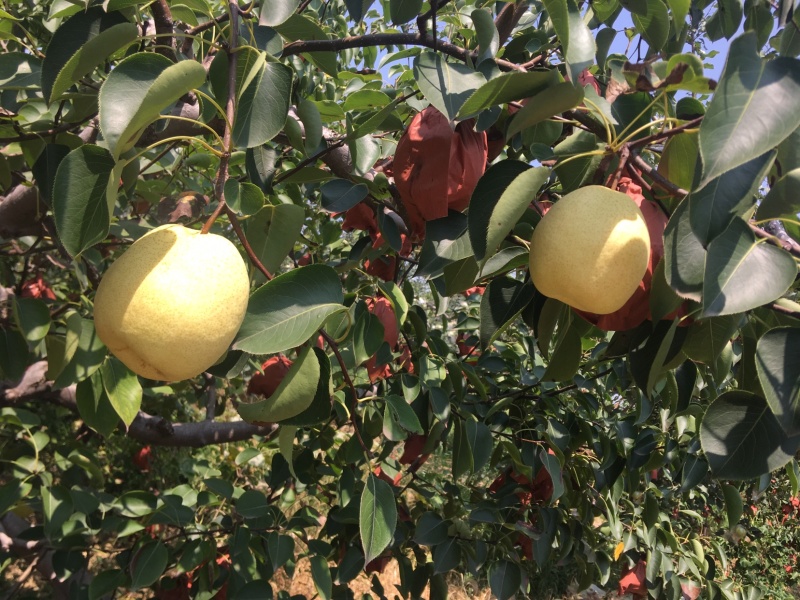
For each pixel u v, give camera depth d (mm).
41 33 999
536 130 639
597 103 486
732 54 327
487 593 2264
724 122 317
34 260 1283
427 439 903
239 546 905
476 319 1233
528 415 1169
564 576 2332
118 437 1873
